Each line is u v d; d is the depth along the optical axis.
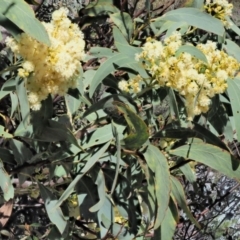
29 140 1.70
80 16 2.25
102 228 1.93
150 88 1.59
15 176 2.29
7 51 1.73
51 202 1.82
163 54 1.47
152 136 1.71
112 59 1.70
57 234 1.97
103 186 1.68
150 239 2.08
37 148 1.78
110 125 1.64
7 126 1.96
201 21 1.86
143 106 1.86
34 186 2.14
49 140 1.58
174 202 1.61
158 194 1.49
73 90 1.63
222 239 4.26
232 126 1.97
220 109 1.88
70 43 1.29
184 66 1.46
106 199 1.84
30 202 2.86
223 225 4.14
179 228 3.67
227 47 2.08
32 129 1.65
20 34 1.25
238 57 2.07
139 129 1.49
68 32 1.32
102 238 1.93
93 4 2.14
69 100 1.77
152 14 2.49
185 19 1.88
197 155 1.65
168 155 1.74
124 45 1.75
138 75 1.59
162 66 1.46
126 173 1.82
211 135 1.72
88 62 2.15
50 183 2.14
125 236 1.93
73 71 1.28
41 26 1.21
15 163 1.86
